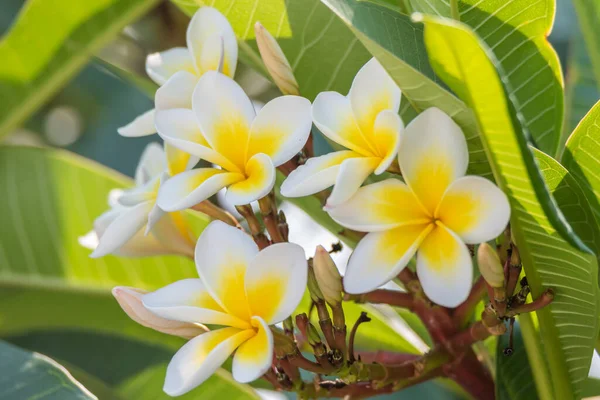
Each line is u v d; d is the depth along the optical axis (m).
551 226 0.75
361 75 0.77
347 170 0.74
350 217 0.75
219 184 0.77
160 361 1.04
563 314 0.79
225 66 0.82
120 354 1.05
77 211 1.04
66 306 1.04
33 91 1.04
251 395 0.97
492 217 0.73
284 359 0.78
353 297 0.83
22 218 1.04
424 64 0.79
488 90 0.72
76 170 1.04
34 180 1.04
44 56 1.02
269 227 0.81
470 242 0.73
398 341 0.98
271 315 0.75
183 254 0.87
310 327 0.78
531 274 0.78
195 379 0.74
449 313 0.84
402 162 0.75
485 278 0.76
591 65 0.99
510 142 0.73
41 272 1.04
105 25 1.02
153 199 0.81
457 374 0.87
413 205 0.75
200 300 0.77
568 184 0.79
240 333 0.75
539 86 0.86
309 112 0.77
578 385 0.81
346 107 0.78
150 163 0.90
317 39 0.88
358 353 0.88
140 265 1.03
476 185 0.73
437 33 0.71
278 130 0.77
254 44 0.90
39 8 1.00
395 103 0.77
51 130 1.58
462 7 0.83
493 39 0.84
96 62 1.09
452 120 0.75
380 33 0.76
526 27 0.84
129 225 0.80
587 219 0.81
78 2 1.00
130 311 0.79
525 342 0.82
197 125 0.79
